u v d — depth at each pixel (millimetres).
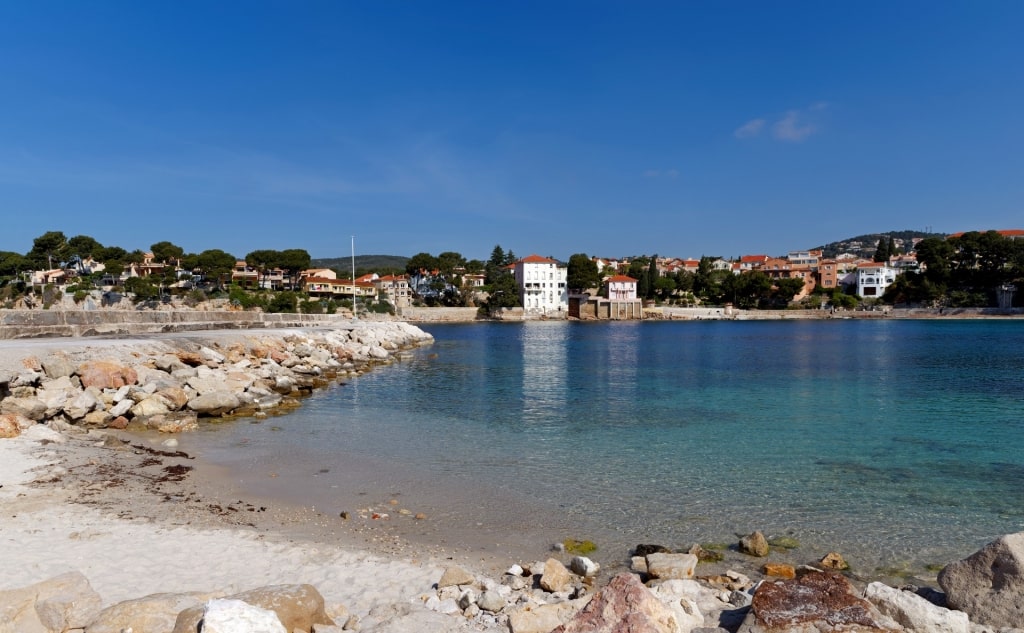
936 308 169125
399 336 72812
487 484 16203
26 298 130125
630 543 12305
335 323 77125
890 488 16094
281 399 29703
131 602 6957
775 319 179750
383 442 21188
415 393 34062
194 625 6207
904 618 7340
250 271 171750
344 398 32031
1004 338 88812
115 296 132500
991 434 22953
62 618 6672
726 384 38312
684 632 7199
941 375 42781
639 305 186250
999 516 14008
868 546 12250
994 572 7902
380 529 12711
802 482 16594
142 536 11102
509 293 178500
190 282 148125
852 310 178000
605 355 62250
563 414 27297
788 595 7445
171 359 28328
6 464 15031
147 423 22125
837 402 30828
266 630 6031
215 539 11312
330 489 15516
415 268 191375
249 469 17172
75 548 10188
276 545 11242
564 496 15234
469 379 41188
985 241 171250
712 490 15836
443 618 8000
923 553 11922
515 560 11297
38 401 20219
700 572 10906
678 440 21875
